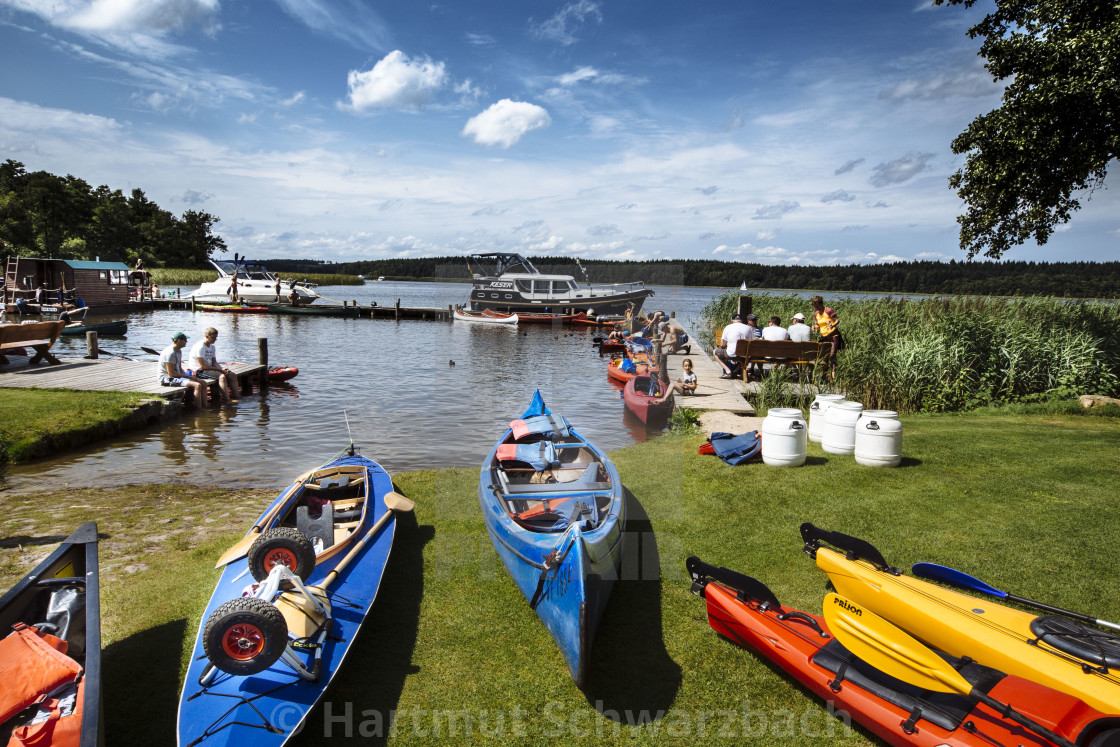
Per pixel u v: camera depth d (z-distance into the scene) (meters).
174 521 6.96
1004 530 5.92
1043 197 12.29
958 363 12.39
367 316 45.00
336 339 30.98
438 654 4.47
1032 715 3.04
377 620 4.88
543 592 4.35
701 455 8.65
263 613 3.47
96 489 8.37
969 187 13.27
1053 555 5.39
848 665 3.70
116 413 11.79
